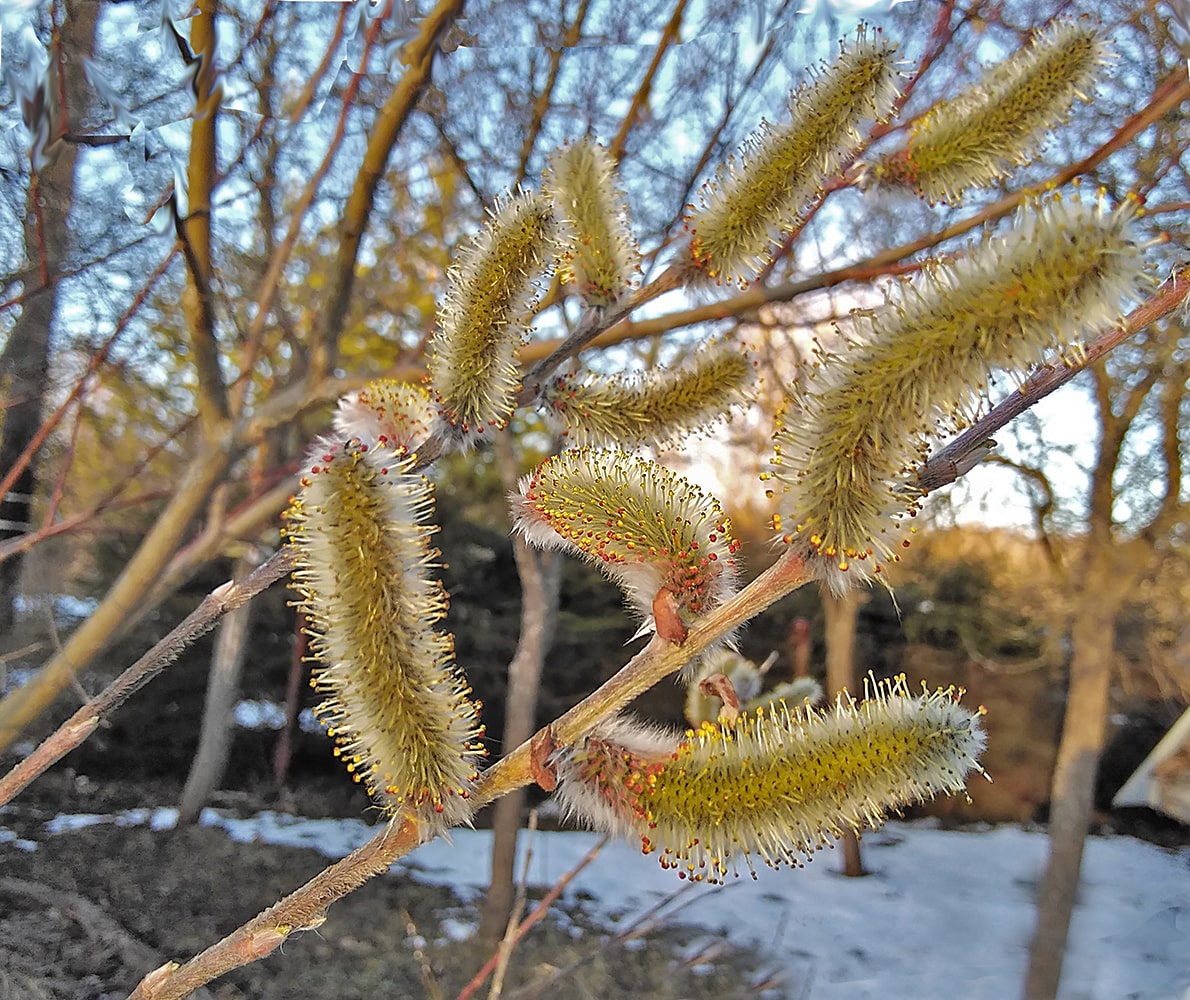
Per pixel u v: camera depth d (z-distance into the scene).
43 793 1.18
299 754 1.42
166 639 0.19
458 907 0.94
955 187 0.19
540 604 0.82
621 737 0.14
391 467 0.14
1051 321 0.11
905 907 1.03
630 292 0.21
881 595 1.51
